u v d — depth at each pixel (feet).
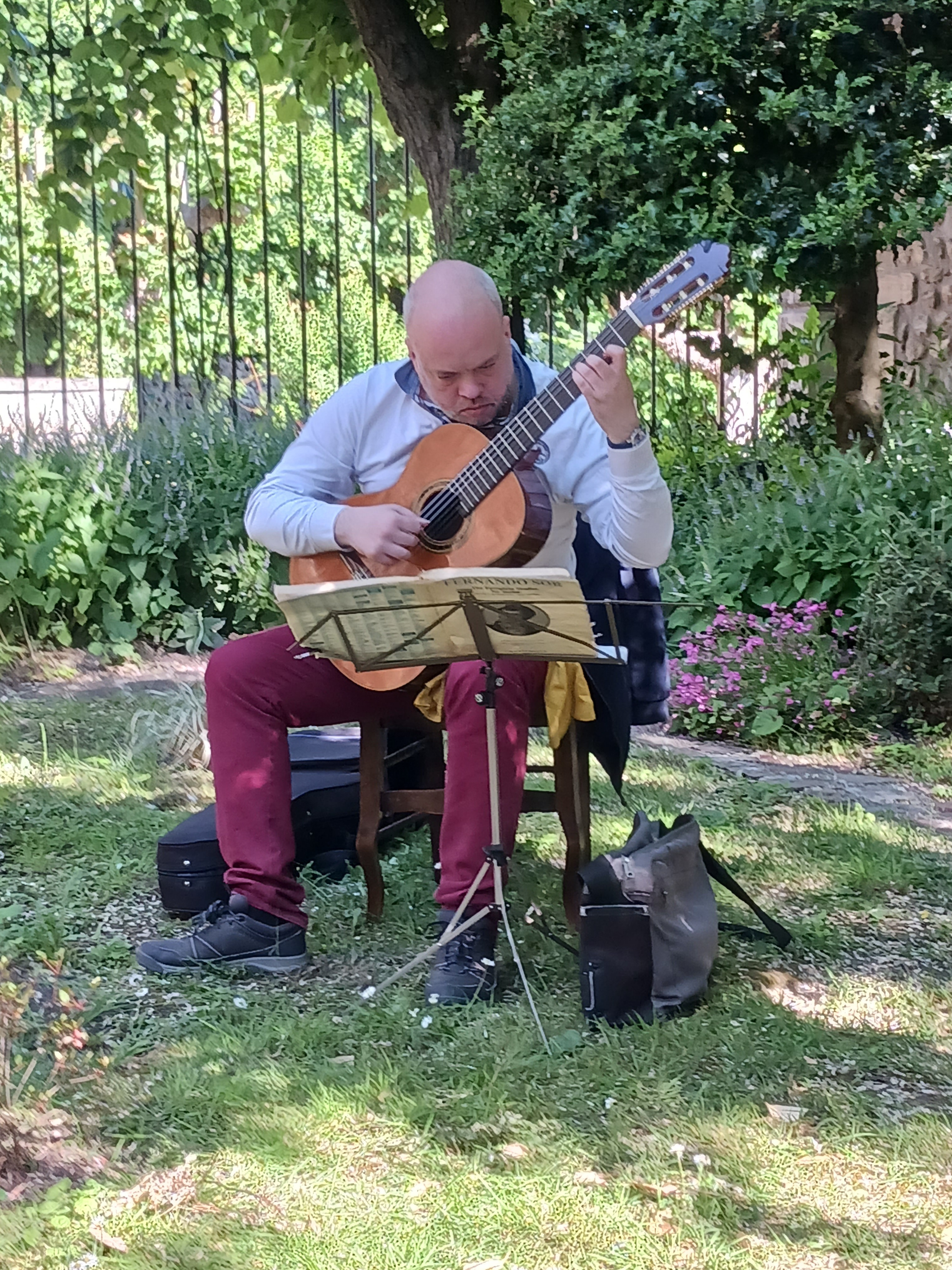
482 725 9.99
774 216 19.01
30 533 22.74
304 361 27.37
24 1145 7.92
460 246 21.02
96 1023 9.77
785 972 10.63
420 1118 8.38
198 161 27.89
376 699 11.05
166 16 26.40
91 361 52.19
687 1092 8.71
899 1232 7.32
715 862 10.64
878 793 15.97
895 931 11.55
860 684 18.25
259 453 24.21
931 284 27.99
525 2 22.57
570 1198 7.55
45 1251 7.13
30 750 17.01
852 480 20.26
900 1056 9.26
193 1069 8.95
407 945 11.20
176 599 23.31
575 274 20.13
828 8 18.81
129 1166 7.94
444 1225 7.33
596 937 9.55
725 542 20.22
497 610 8.89
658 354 31.65
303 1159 7.95
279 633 10.79
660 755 17.33
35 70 28.45
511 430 9.88
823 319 27.09
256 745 10.63
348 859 12.88
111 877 12.64
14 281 50.98
